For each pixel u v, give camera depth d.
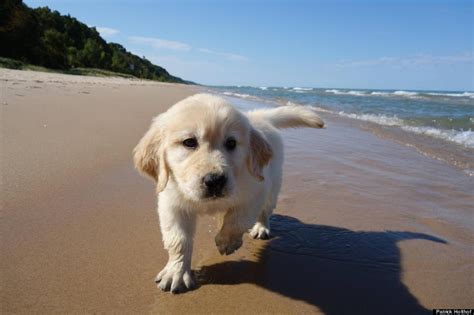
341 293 0.38
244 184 0.43
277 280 0.40
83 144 0.77
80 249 0.41
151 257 0.42
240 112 0.45
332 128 1.30
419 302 0.37
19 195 0.51
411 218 0.56
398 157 0.90
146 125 1.04
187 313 0.34
